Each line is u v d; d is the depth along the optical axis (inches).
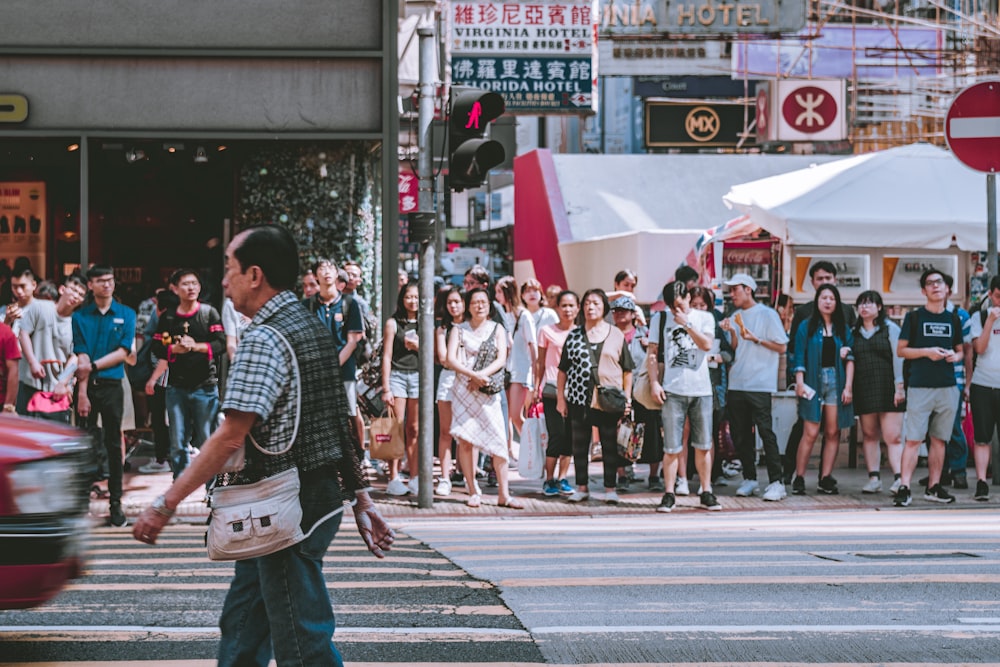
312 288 568.4
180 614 296.8
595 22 1069.1
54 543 230.2
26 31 641.6
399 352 560.1
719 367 588.1
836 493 573.6
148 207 714.8
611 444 542.9
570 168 1343.5
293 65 652.7
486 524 493.4
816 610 301.6
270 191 663.8
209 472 185.2
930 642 269.7
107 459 489.7
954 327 539.5
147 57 647.1
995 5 1601.9
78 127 644.7
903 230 644.7
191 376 502.6
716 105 1887.3
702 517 512.7
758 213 665.6
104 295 471.5
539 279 1327.5
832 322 571.2
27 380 507.2
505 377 617.0
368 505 211.3
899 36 1760.6
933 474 551.2
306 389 194.1
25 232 709.9
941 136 1622.8
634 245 958.4
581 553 394.0
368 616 294.4
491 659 254.4
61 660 253.3
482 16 1059.3
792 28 1445.6
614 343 539.2
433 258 533.3
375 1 654.5
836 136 1599.4
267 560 193.0
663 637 273.4
